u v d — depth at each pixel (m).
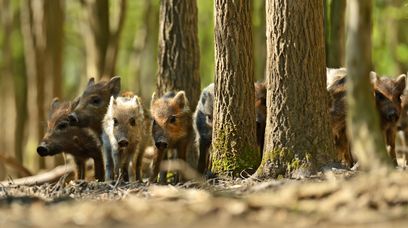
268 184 11.51
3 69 36.12
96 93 16.55
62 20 28.80
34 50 29.61
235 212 8.80
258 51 28.86
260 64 27.50
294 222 8.37
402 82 15.81
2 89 39.62
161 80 17.97
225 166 14.39
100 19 27.16
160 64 17.97
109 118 15.63
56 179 19.00
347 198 9.17
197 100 17.89
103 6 27.19
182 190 11.29
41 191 13.99
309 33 12.92
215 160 14.56
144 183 14.49
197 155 17.12
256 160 14.47
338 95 15.50
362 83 9.67
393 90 15.70
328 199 9.37
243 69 14.34
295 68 12.95
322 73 13.12
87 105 16.34
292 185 10.84
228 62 14.32
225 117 14.42
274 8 13.04
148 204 9.40
